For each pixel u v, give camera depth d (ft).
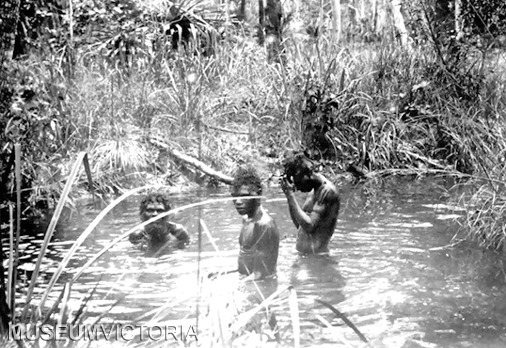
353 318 16.69
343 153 37.06
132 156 33.88
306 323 16.30
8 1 22.40
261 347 14.52
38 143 31.12
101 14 45.19
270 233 19.45
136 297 17.83
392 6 52.37
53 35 39.60
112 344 14.62
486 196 25.50
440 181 33.63
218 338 12.20
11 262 12.76
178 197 31.07
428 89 38.93
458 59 38.34
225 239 23.43
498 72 37.91
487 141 30.63
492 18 36.27
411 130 38.17
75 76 38.58
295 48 46.09
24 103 28.48
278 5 51.08
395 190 31.91
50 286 12.78
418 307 17.40
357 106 39.11
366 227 25.16
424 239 23.49
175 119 38.14
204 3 53.11
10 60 29.22
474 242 23.18
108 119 36.22
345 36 52.70
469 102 35.40
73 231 25.04
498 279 19.56
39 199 29.19
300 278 19.56
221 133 39.40
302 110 38.50
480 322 16.47
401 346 15.11
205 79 42.27
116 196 31.42
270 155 37.27
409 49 43.62
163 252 22.00
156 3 50.14
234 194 19.58
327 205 21.79
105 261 21.20
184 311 16.75
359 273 20.04
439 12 43.16
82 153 12.71
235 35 53.47
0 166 23.54
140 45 44.29
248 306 16.83
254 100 41.98
